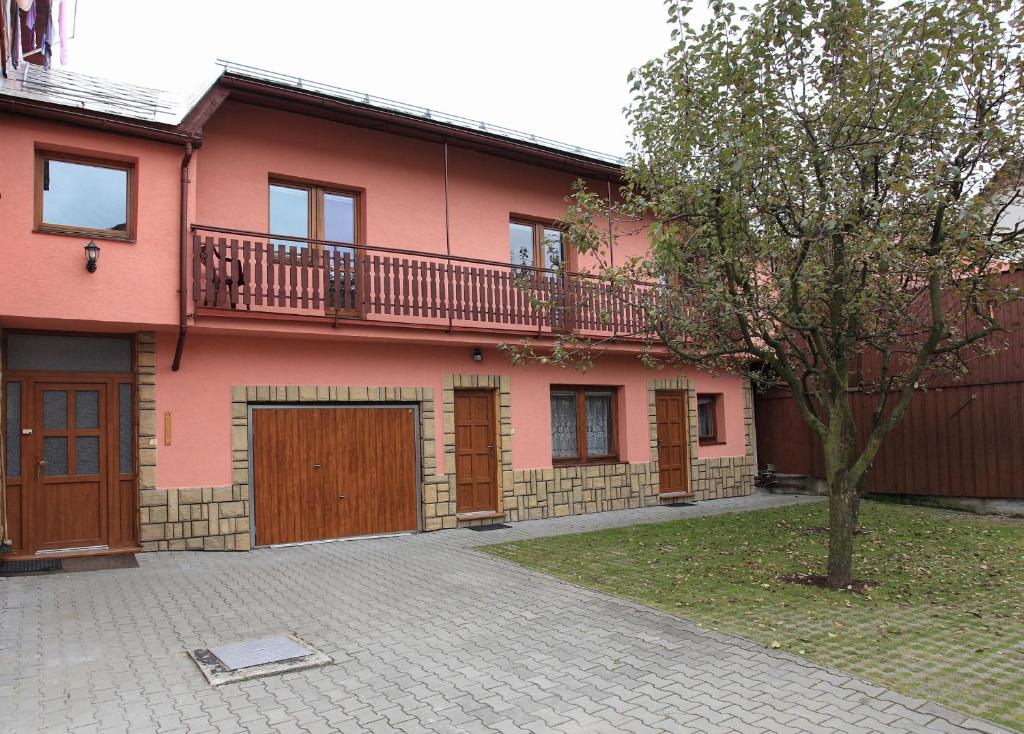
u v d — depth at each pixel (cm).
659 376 1412
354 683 476
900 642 548
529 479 1203
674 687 466
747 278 723
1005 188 700
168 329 860
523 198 1270
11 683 468
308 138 1042
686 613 629
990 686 463
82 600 663
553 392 1287
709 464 1490
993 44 649
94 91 864
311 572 794
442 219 1166
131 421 880
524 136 1205
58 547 833
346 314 1029
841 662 507
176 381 893
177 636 566
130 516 874
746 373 1116
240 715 424
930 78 649
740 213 696
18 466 815
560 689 465
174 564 817
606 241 823
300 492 978
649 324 801
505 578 765
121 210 837
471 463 1159
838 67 695
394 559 866
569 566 820
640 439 1371
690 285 766
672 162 737
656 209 754
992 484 1222
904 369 1314
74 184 812
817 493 1517
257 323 899
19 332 823
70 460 843
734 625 594
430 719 420
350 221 1095
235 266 946
